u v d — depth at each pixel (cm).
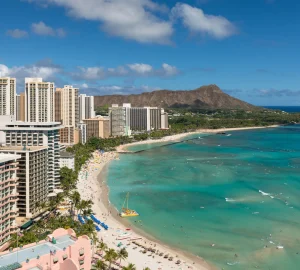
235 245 15000
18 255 9581
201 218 18188
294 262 13462
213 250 14612
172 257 13962
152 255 14150
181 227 17075
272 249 14525
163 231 16650
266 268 13062
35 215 17588
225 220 17838
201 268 13125
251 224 17200
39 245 10194
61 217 16362
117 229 16788
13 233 14288
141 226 17288
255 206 19888
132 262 13438
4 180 14300
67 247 9862
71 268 9106
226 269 13050
